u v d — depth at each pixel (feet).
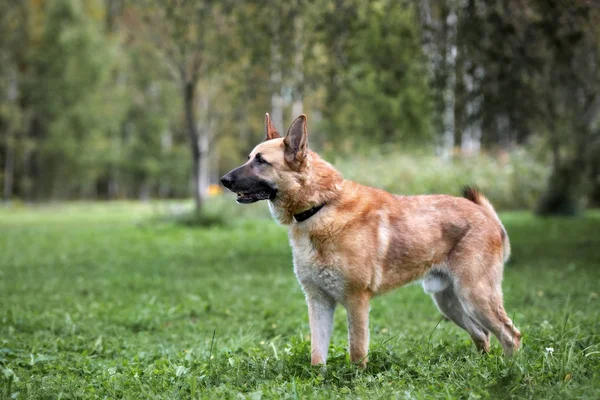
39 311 26.21
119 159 161.99
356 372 14.69
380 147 77.30
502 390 12.73
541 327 19.75
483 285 16.20
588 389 12.14
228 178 16.17
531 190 80.59
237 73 58.65
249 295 30.35
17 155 140.67
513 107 40.88
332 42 40.93
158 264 42.01
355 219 15.80
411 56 44.11
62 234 64.75
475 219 16.61
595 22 35.19
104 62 135.44
